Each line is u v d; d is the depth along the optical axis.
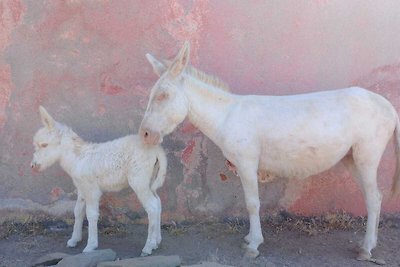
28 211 4.13
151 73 4.12
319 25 4.16
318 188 4.21
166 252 3.66
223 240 3.88
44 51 4.07
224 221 4.18
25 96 4.09
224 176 4.16
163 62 3.75
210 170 4.16
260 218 4.21
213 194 4.18
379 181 4.20
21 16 4.05
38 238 3.92
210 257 3.58
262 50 4.16
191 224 4.16
